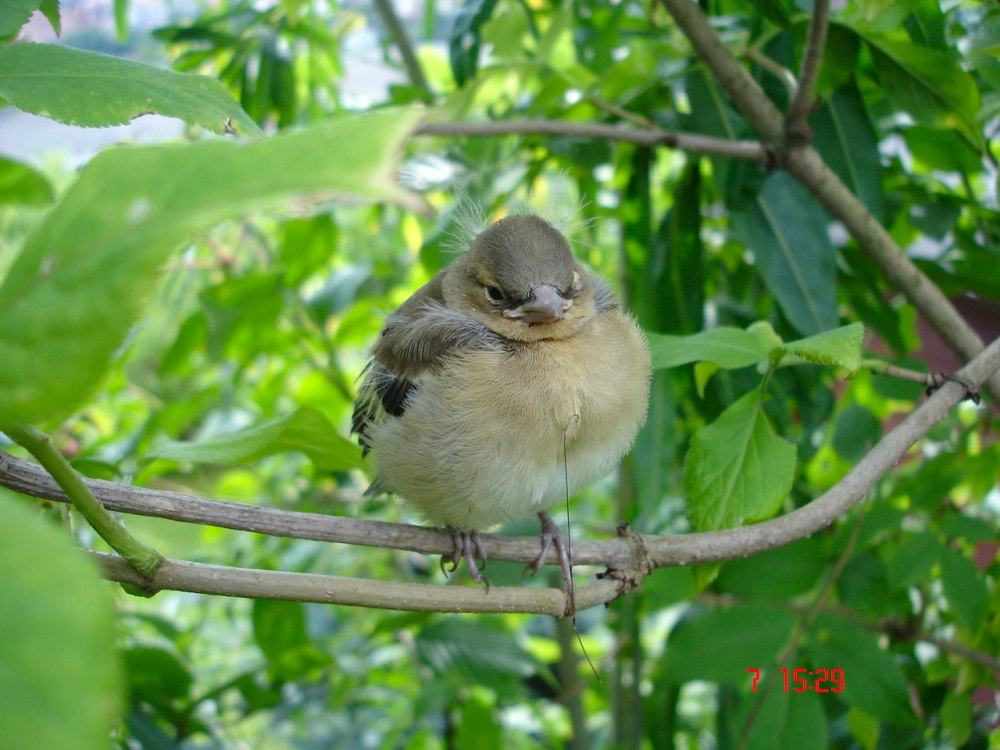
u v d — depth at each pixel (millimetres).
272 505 591
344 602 471
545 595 485
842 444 540
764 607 518
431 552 501
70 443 587
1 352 298
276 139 301
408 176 552
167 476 602
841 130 548
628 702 602
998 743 512
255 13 602
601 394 507
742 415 495
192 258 630
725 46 532
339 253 706
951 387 500
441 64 673
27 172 558
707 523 492
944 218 556
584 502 661
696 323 550
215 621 658
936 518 547
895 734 544
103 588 250
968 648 529
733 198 544
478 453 503
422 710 564
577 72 565
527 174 580
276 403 625
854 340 474
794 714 506
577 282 516
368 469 519
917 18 525
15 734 214
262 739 598
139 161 312
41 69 439
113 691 225
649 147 559
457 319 515
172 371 608
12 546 237
